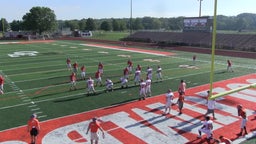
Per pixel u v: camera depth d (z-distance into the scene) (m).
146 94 16.88
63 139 10.97
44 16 82.56
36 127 10.48
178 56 34.22
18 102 15.55
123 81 18.59
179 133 11.62
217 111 14.17
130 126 12.28
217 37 48.03
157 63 28.55
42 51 39.22
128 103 15.41
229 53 37.47
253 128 12.12
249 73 23.70
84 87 18.91
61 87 18.88
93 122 10.20
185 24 51.25
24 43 53.31
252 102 15.63
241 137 11.23
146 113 13.88
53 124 12.44
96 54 35.66
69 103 15.39
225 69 25.47
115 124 12.49
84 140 10.92
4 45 48.75
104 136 10.91
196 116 13.52
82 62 29.19
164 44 49.16
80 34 76.56
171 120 13.01
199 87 18.83
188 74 22.98
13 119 12.98
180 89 16.12
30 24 82.31
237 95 16.94
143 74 23.11
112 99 16.14
